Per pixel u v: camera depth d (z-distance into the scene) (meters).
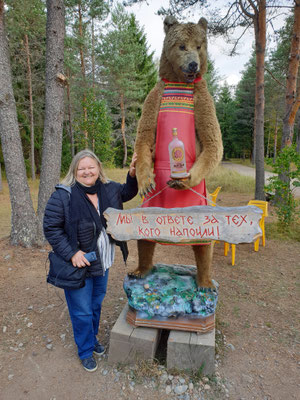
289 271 4.80
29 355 2.84
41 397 2.35
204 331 2.59
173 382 2.46
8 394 2.38
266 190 6.79
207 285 2.76
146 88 26.31
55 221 2.29
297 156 6.40
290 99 8.82
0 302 3.77
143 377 2.50
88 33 17.62
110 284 4.24
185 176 2.17
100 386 2.44
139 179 2.42
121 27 22.52
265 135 43.28
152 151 2.61
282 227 6.88
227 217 2.12
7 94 5.23
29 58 15.13
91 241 2.41
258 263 5.14
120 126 29.14
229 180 14.33
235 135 38.00
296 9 8.29
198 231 2.18
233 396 2.35
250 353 2.85
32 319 3.41
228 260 5.26
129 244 6.14
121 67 21.81
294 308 3.67
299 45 8.56
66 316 3.47
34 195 12.36
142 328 2.68
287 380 2.52
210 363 2.48
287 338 3.09
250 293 4.03
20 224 5.52
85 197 2.40
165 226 2.23
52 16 5.27
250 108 34.47
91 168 2.42
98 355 2.79
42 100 16.73
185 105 2.49
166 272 3.05
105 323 3.30
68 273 2.27
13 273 4.62
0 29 5.09
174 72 2.55
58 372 2.61
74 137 20.30
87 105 18.23
